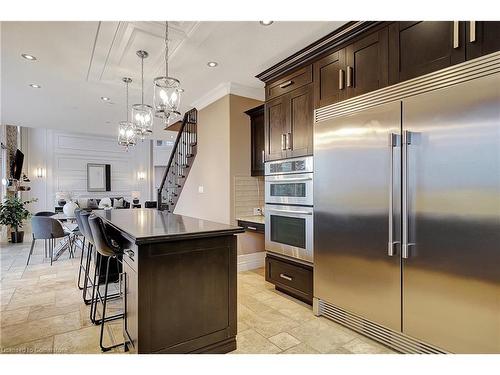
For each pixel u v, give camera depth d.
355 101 2.32
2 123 6.73
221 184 4.36
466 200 1.66
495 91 1.55
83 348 2.09
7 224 6.32
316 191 2.67
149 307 1.74
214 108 4.54
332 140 2.51
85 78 3.91
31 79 3.94
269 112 3.39
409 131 1.93
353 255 2.32
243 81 4.00
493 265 1.56
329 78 2.62
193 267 1.90
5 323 2.50
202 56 3.19
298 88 2.98
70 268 4.30
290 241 3.02
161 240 1.73
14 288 3.41
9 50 3.10
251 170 4.36
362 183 2.25
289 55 3.12
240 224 4.11
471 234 1.64
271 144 3.34
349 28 2.37
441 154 1.77
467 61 1.67
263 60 3.27
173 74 3.73
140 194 10.76
